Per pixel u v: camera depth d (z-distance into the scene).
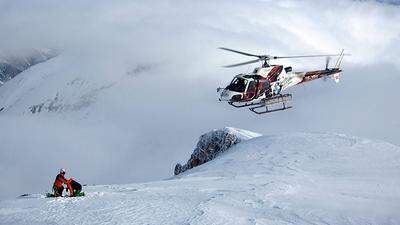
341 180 29.89
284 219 18.02
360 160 38.19
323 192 24.91
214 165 45.75
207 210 17.89
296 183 27.92
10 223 15.64
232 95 40.31
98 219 16.09
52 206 18.27
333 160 38.75
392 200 23.30
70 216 16.50
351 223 18.11
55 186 22.02
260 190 24.17
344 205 21.31
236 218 17.19
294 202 21.39
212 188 25.28
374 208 20.89
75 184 21.89
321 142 46.69
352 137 48.25
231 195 22.38
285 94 43.91
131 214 16.95
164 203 19.16
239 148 53.66
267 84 42.09
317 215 18.98
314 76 47.53
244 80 40.47
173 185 28.02
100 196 21.44
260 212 18.92
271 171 35.84
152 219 16.36
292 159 40.50
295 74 45.69
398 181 29.55
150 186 27.97
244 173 36.34
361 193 25.00
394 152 41.03
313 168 35.97
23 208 17.97
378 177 31.31
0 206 18.64
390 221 18.61
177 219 16.48
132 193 22.97
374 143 44.62
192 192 23.42
